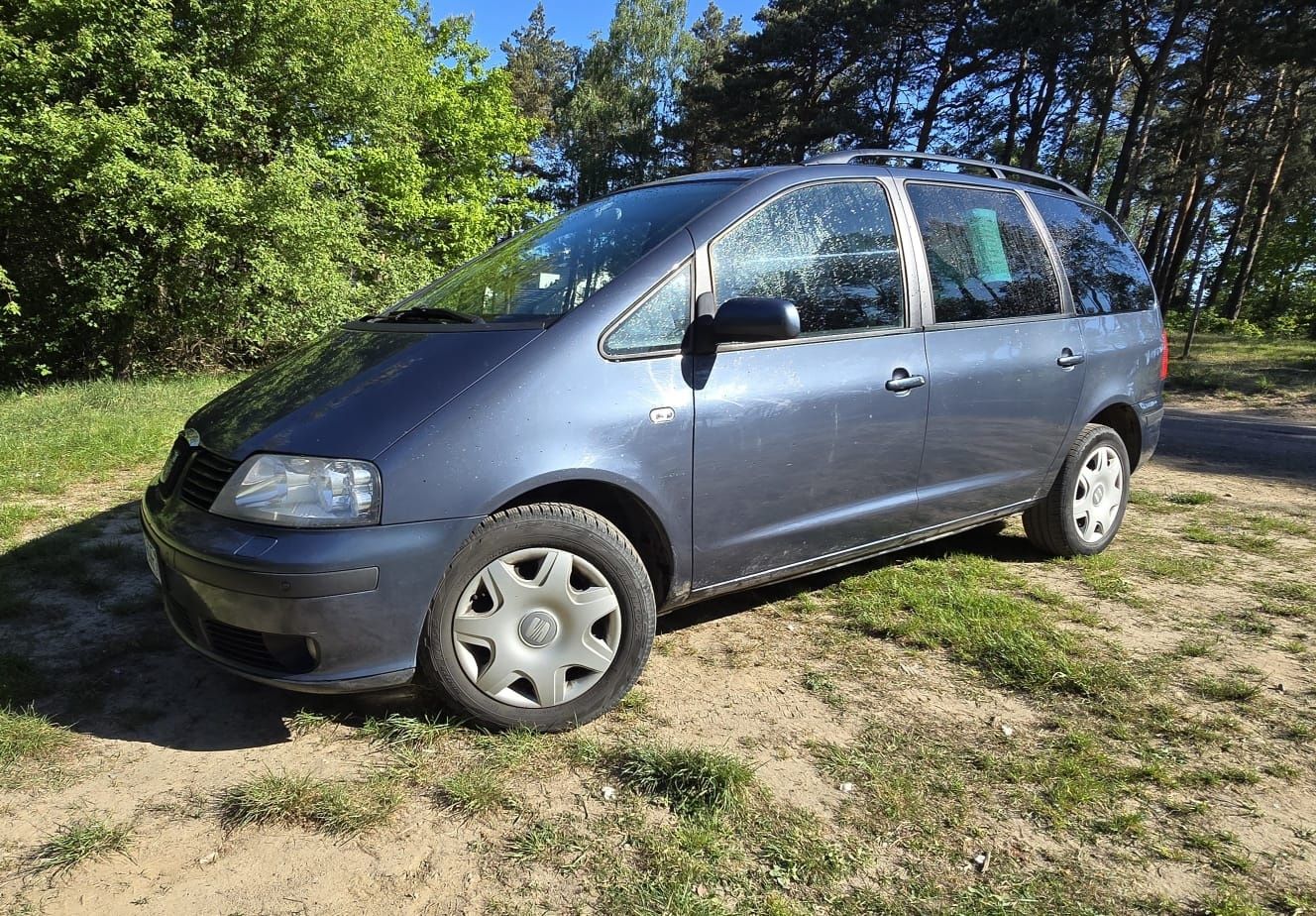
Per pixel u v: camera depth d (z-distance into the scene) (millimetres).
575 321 2598
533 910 1813
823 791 2271
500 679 2477
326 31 12688
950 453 3531
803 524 3088
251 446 2396
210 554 2270
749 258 2963
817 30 31453
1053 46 23359
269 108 12617
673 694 2814
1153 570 4156
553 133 50781
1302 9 17625
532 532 2455
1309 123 20953
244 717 2613
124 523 4473
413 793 2234
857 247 3270
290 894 1854
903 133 31734
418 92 17188
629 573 2596
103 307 11156
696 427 2725
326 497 2238
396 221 15922
